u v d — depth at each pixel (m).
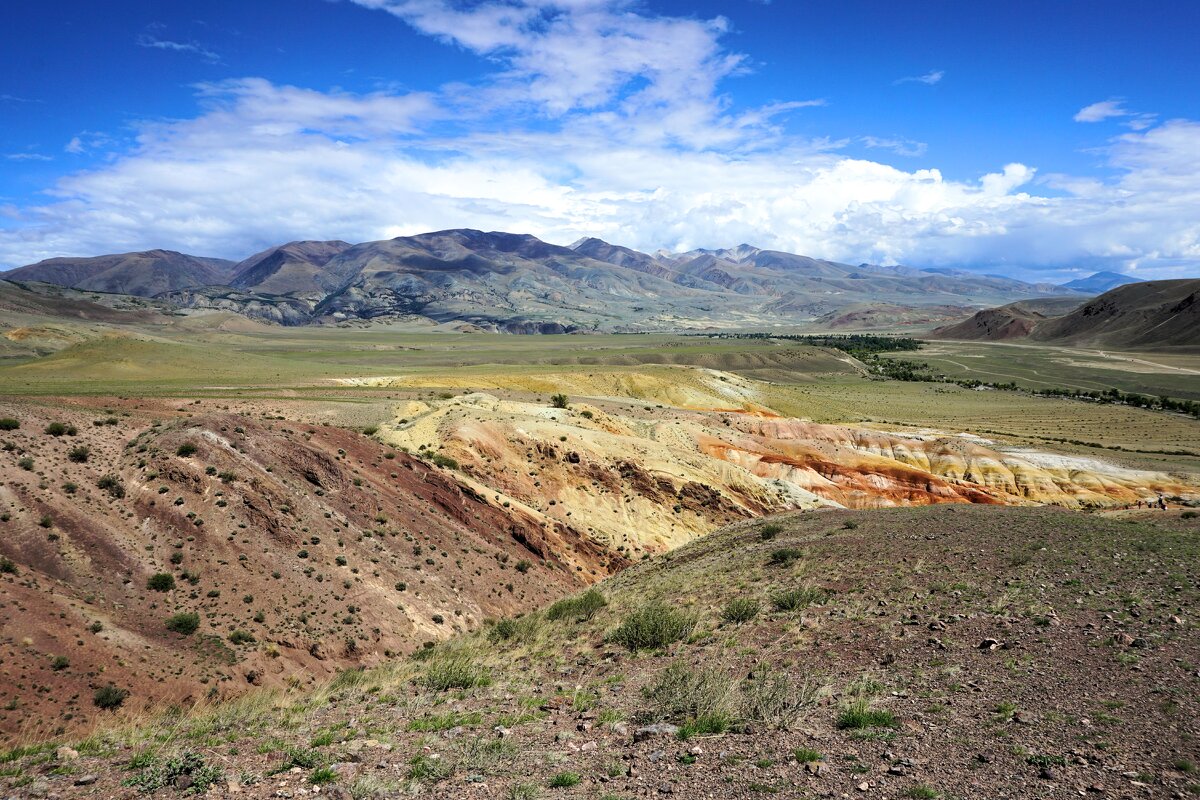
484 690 18.42
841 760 11.13
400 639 38.81
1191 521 36.28
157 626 33.06
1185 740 10.80
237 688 30.75
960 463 98.25
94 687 27.47
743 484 79.19
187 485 41.75
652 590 32.19
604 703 15.90
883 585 24.75
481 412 75.62
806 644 19.25
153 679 29.39
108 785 11.34
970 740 11.53
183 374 128.00
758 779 10.57
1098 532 30.73
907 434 112.44
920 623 19.77
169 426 47.06
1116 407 169.50
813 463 93.81
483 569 49.47
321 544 42.97
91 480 40.00
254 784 11.29
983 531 32.81
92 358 129.38
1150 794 9.27
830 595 24.64
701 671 16.03
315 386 106.44
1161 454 109.69
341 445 55.50
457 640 32.78
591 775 11.25
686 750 12.11
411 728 14.57
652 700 15.48
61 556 34.38
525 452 70.12
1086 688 13.53
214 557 38.53
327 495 47.88
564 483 68.38
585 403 105.19
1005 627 18.31
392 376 133.25
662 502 70.75
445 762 12.02
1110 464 97.56
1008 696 13.54
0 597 29.53
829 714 13.45
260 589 37.78
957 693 14.00
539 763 11.95
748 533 44.34
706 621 23.94
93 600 32.91
